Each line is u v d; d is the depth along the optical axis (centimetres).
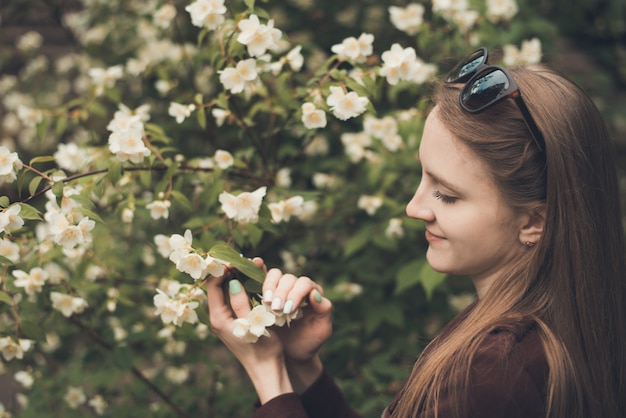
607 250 121
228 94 188
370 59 190
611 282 122
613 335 122
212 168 186
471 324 117
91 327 222
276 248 280
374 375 239
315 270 265
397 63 172
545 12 407
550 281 117
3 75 391
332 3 308
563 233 116
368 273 254
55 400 236
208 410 243
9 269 170
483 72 116
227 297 146
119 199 191
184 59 267
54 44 394
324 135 273
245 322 126
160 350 260
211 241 168
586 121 119
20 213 137
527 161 115
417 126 220
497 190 116
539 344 111
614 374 122
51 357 268
